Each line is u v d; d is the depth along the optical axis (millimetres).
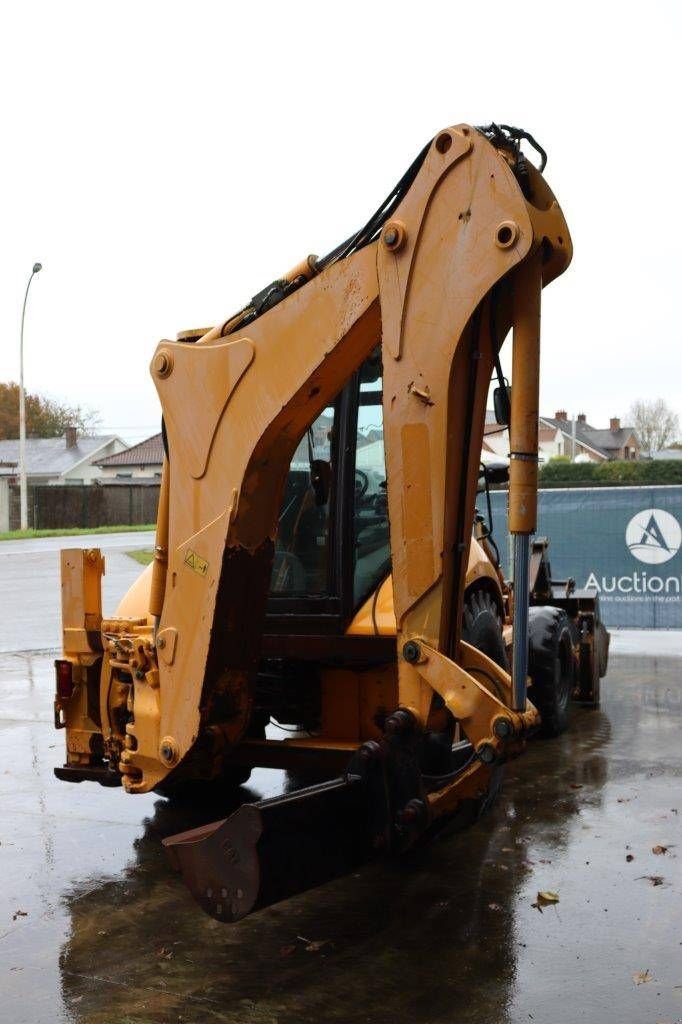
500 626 5699
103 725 4805
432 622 3664
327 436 5000
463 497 3742
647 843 5098
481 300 3482
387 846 3686
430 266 3564
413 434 3623
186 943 4008
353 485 4949
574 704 8664
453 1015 3400
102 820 5645
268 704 5172
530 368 3510
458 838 5199
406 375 3619
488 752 3520
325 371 3818
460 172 3508
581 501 12156
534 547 8508
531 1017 3383
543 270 3639
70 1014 3447
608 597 12133
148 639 4316
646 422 84562
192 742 4086
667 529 11875
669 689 9383
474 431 3717
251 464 3939
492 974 3695
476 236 3482
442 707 3811
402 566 3684
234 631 4086
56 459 69438
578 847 5043
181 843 3531
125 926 4184
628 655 11500
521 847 5051
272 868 3369
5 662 11125
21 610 15953
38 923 4230
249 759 4816
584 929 4078
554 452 75875
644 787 6105
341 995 3551
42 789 6285
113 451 73688
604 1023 3340
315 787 3635
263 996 3555
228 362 3949
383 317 3637
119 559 24984
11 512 44969
